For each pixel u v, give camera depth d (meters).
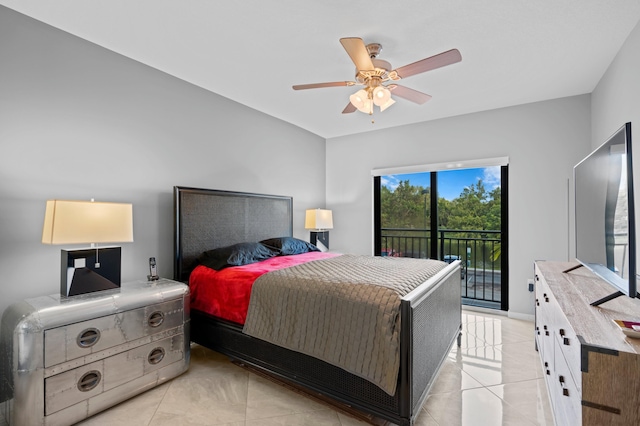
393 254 4.52
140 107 2.63
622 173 1.31
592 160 1.77
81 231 1.88
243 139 3.58
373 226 4.61
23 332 1.58
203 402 1.99
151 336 2.11
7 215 1.95
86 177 2.30
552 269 2.24
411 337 1.58
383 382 1.58
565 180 3.31
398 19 1.99
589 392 1.00
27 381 1.58
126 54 2.49
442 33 2.15
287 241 3.62
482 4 1.85
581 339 1.04
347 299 1.78
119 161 2.49
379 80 2.17
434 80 2.89
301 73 2.79
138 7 1.90
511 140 3.57
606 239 1.52
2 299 1.92
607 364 0.97
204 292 2.54
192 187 3.02
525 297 3.51
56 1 1.86
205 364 2.52
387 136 4.46
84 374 1.77
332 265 2.56
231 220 3.32
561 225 3.33
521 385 2.18
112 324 1.90
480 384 2.19
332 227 4.48
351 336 1.72
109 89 2.43
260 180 3.81
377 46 2.26
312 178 4.74
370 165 4.62
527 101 3.43
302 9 1.90
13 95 1.97
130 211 2.14
